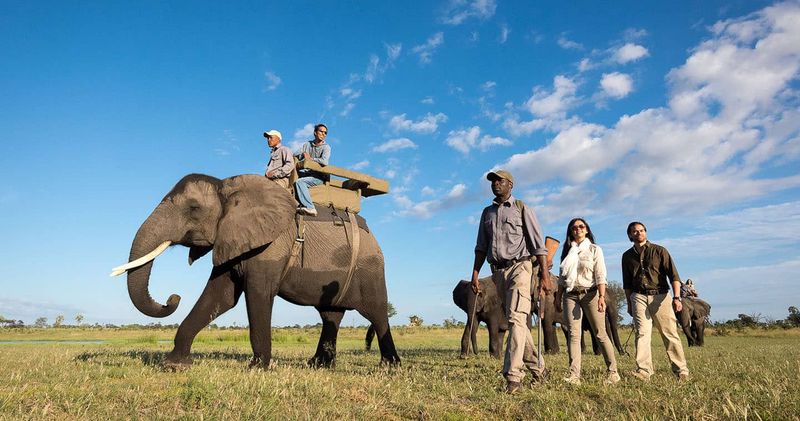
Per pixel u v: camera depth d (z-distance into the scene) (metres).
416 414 5.41
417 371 8.77
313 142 9.82
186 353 8.05
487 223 7.04
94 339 31.25
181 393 5.74
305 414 4.93
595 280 7.66
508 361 6.56
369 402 5.67
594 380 7.80
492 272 6.99
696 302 23.34
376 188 10.42
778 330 42.69
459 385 7.20
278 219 8.55
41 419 4.58
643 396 6.13
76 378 6.71
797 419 4.92
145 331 53.62
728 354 13.55
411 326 59.69
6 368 7.76
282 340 26.73
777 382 6.98
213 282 8.52
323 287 9.25
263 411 4.98
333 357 9.84
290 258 8.89
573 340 7.64
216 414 4.83
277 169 9.05
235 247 8.23
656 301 8.12
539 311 7.59
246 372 7.34
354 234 9.69
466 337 13.70
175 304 8.45
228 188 8.73
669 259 8.14
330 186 9.88
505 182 7.00
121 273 7.89
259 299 8.34
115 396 5.58
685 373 7.99
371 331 13.92
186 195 8.45
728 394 5.96
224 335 31.02
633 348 18.73
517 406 5.82
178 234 8.33
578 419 5.04
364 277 9.79
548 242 8.62
